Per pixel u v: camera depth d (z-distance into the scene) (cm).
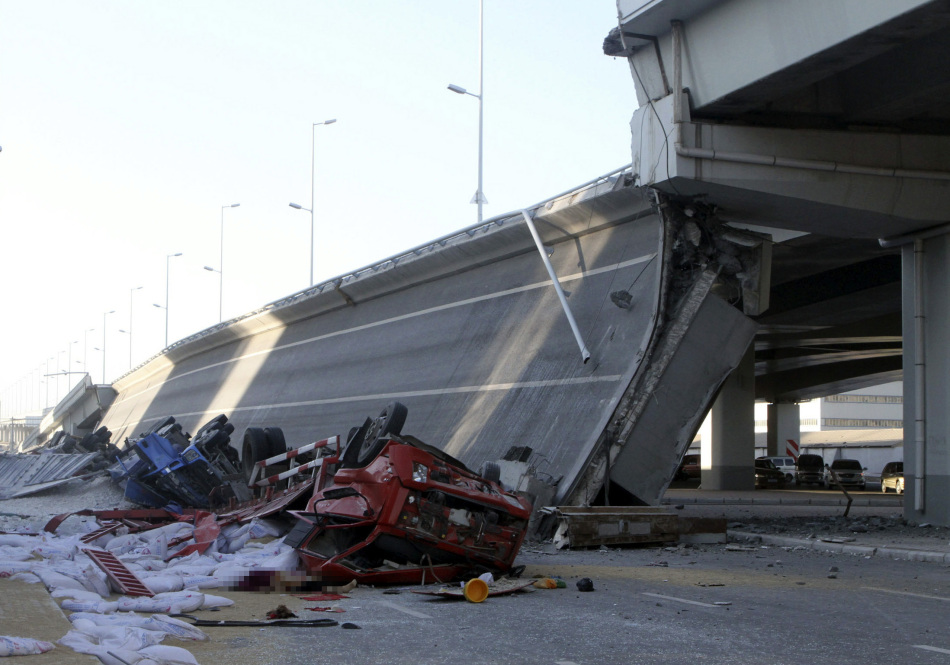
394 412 1442
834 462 5669
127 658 605
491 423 2617
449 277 3597
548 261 2691
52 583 973
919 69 1803
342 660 686
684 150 1917
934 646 770
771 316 4100
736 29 1772
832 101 2003
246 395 5206
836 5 1556
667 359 2120
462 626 855
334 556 1130
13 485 3522
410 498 1152
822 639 796
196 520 1702
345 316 4478
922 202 2080
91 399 9762
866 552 1608
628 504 2103
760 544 1841
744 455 4666
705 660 701
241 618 889
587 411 2239
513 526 1232
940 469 2075
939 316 2111
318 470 1555
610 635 809
